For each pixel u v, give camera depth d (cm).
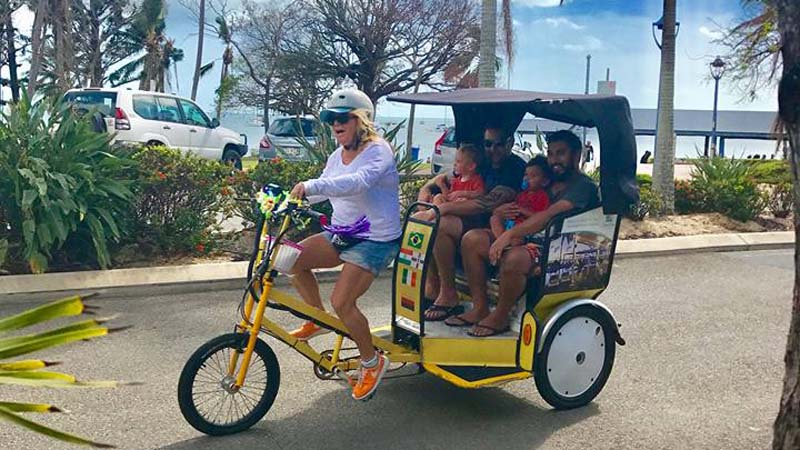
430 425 482
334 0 2992
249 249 912
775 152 1288
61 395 513
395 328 503
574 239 498
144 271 791
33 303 721
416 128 2128
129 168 850
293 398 520
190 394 441
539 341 489
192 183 878
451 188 577
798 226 345
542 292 491
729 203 1285
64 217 779
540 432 476
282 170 945
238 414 470
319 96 3164
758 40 1486
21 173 746
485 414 502
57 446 439
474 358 495
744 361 628
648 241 1099
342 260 458
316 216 442
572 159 513
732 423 498
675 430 484
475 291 519
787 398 357
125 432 461
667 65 1278
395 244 468
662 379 579
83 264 816
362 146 457
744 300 839
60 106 831
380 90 3106
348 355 586
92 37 3353
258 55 3198
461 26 2964
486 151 585
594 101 485
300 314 454
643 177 1546
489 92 570
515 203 536
